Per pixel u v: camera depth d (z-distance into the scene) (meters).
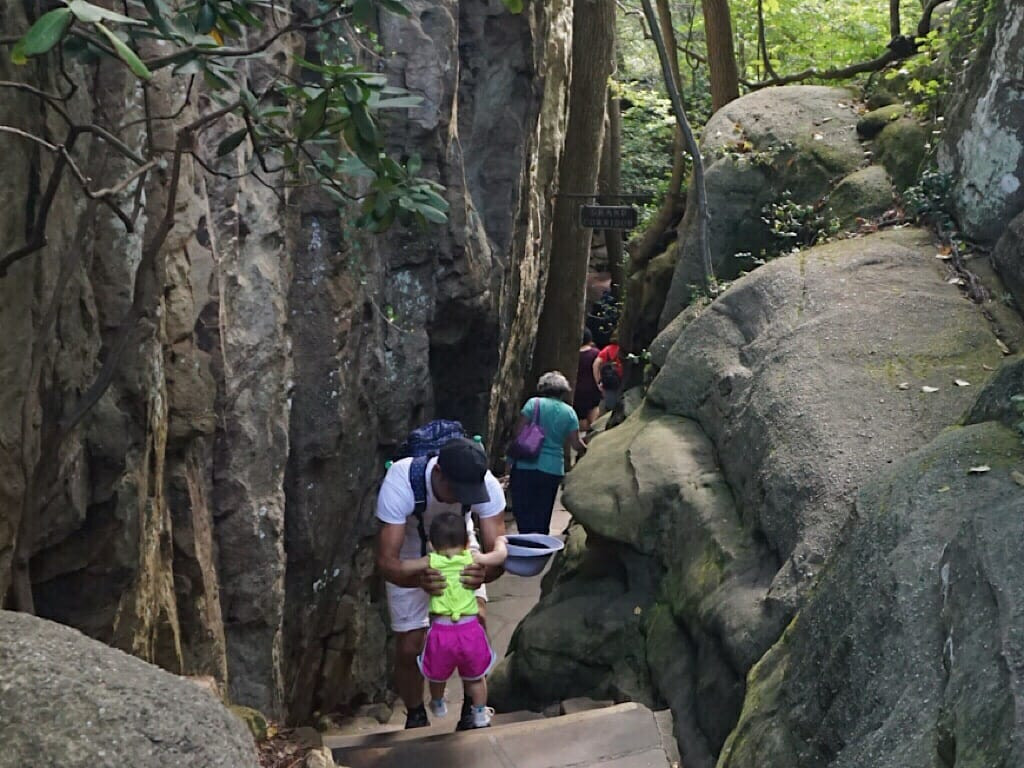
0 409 3.16
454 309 8.12
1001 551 2.90
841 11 12.98
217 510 5.41
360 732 7.01
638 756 4.49
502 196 9.30
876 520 3.56
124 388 3.97
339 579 7.08
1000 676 2.56
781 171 8.38
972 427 3.79
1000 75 6.35
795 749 3.45
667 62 7.81
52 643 2.26
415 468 4.66
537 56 9.88
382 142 3.79
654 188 18.84
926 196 6.93
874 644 3.20
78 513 3.66
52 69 3.54
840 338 5.74
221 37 3.75
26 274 3.30
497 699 6.26
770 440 5.28
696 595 5.09
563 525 10.73
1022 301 5.70
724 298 6.86
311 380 6.39
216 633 5.08
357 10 3.43
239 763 2.22
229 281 5.37
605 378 12.15
